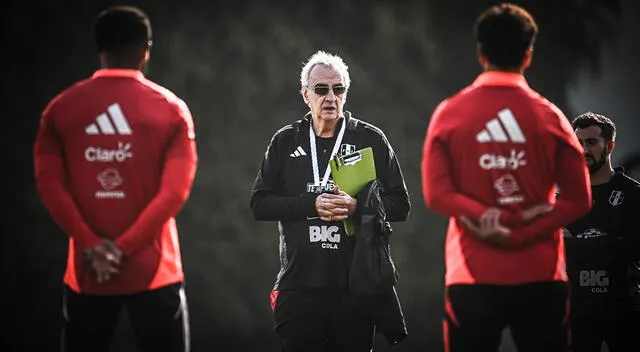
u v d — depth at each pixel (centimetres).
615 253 2306
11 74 6431
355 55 6712
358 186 2091
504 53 1702
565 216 1678
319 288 2138
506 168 1672
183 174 1756
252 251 6475
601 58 6369
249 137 6588
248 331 6378
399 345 6306
